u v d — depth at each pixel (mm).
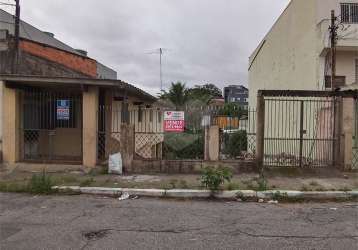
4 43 15656
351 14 17375
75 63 21891
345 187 9508
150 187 9461
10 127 12055
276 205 8211
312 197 8891
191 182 10039
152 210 7598
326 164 12062
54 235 5832
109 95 13664
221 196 8891
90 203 8242
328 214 7355
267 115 19484
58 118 12844
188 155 12164
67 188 9344
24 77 11523
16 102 12180
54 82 11617
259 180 10062
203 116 12188
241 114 15375
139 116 18672
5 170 11883
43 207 7793
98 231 6066
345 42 16578
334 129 12125
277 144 17578
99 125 12844
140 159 11680
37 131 13031
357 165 11930
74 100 13195
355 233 6004
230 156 12336
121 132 11547
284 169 11438
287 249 5230
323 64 17188
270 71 28141
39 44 18812
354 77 17562
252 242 5535
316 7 17438
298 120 18734
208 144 11523
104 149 12734
